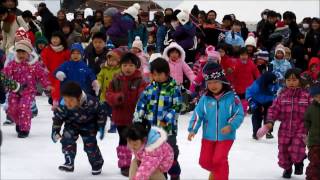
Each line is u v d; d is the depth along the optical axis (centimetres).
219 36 1212
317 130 533
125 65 566
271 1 2022
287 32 1326
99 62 895
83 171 587
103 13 1189
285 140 589
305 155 585
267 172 625
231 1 2041
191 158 672
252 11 1978
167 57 871
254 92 817
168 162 464
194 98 1000
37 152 665
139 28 1187
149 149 452
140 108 529
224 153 508
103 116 548
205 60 969
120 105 561
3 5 1063
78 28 1377
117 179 559
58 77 721
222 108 514
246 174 612
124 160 570
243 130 909
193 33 1091
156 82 531
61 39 870
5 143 705
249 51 1161
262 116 836
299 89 589
